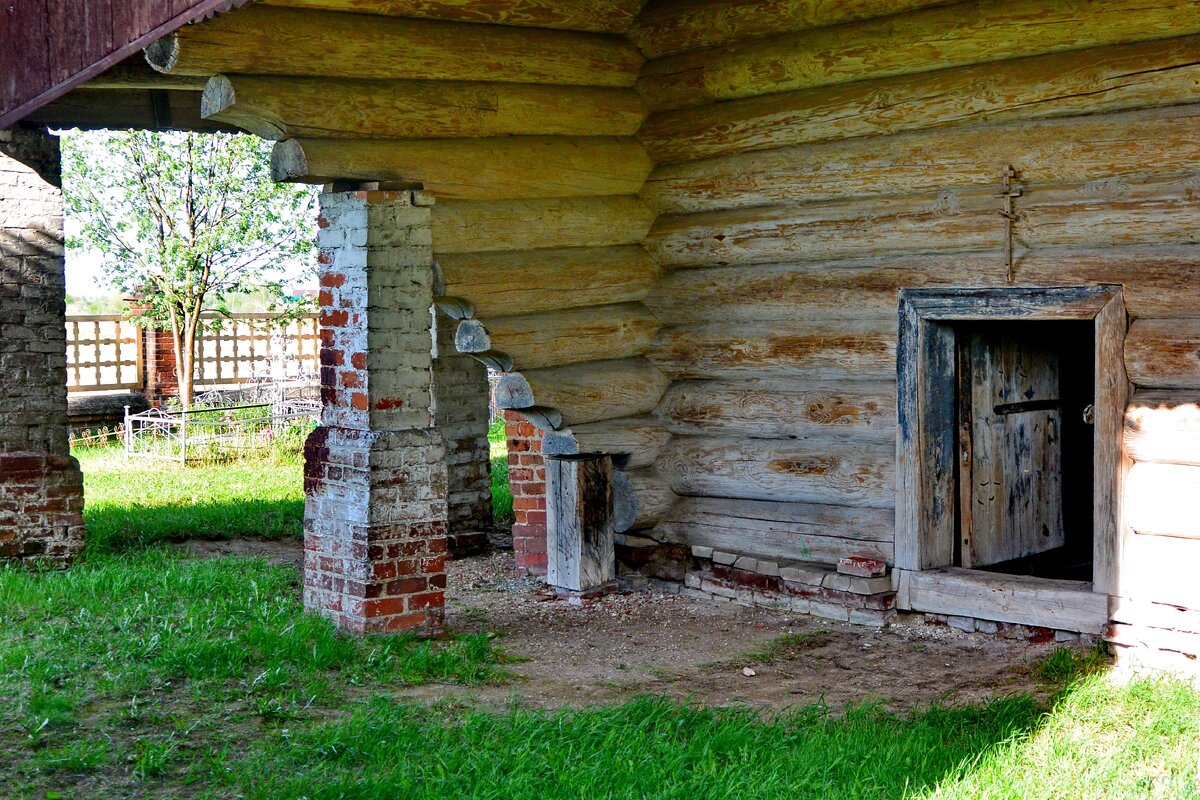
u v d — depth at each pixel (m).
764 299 7.72
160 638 6.30
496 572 9.11
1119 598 6.36
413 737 5.05
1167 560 6.18
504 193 7.17
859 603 7.36
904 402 7.21
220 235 17.05
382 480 6.59
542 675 6.36
